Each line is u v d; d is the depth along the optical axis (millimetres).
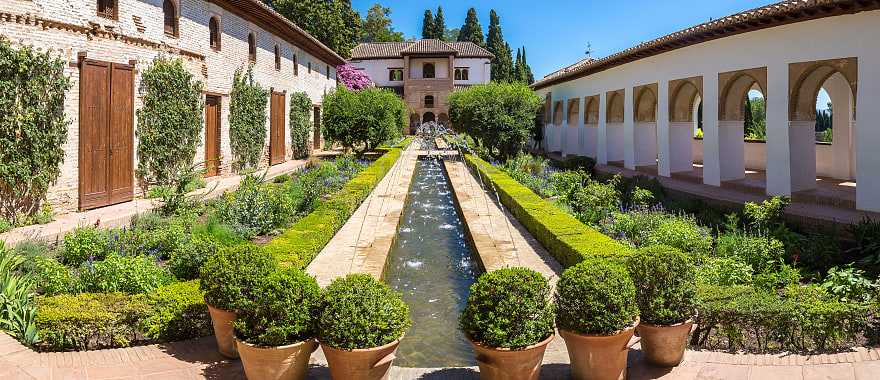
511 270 3947
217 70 15031
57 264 5820
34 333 4637
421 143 36719
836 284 5469
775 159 11562
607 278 3922
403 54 48156
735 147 13672
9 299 4961
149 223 8914
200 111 13844
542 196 13219
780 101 11406
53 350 4691
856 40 9820
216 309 4398
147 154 11992
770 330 4684
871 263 6582
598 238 7527
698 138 21016
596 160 21328
